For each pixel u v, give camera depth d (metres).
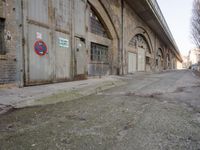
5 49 5.61
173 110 3.99
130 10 17.14
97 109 4.11
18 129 2.85
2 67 5.49
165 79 12.95
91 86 7.49
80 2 9.61
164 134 2.62
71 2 8.76
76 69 9.30
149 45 24.56
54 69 7.63
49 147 2.22
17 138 2.50
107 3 12.54
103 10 12.30
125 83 10.07
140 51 21.20
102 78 11.53
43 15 6.96
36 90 5.71
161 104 4.60
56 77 7.76
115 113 3.76
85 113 3.77
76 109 4.12
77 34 9.33
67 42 8.51
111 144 2.30
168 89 7.45
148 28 23.30
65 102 4.93
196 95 5.97
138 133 2.66
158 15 21.00
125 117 3.47
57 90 5.93
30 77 6.42
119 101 4.99
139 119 3.33
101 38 12.53
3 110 3.84
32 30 6.44
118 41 14.95
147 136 2.54
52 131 2.76
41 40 6.86
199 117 3.47
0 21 5.55
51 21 7.40
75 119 3.36
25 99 4.56
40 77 6.87
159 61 33.19
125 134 2.62
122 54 15.45
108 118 3.41
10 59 5.71
